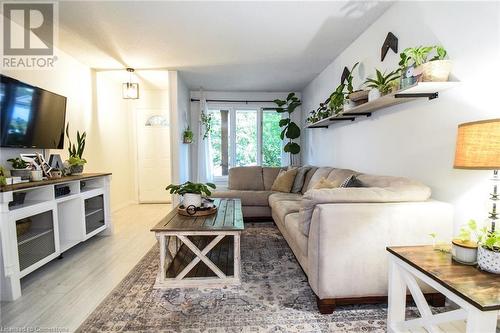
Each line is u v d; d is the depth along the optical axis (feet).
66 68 11.16
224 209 8.60
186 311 5.54
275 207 10.38
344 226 5.23
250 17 8.29
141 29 9.04
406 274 4.41
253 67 13.24
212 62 12.48
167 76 14.39
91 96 13.17
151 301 5.91
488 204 4.91
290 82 16.16
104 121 14.49
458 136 4.11
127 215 14.42
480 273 3.72
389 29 7.80
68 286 6.59
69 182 8.33
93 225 9.96
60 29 8.99
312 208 5.66
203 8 7.75
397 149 7.55
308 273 5.94
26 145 8.42
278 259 8.28
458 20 5.44
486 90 4.91
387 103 7.40
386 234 5.30
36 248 6.97
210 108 18.48
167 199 18.12
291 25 8.83
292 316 5.35
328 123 12.26
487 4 4.84
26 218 6.97
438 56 5.67
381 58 8.19
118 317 5.34
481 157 3.74
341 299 5.41
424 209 5.36
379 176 7.16
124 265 7.84
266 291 6.33
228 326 5.05
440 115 5.99
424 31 6.39
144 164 17.90
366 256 5.30
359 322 5.15
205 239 10.03
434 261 4.12
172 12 7.96
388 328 4.75
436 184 6.14
